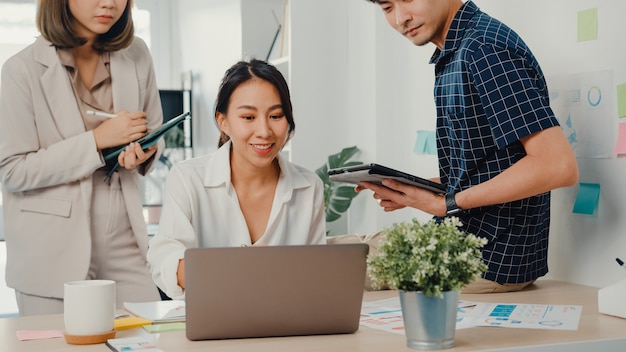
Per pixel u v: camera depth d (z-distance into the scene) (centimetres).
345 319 147
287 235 199
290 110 187
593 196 222
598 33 218
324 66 337
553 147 186
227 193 194
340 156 323
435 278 133
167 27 486
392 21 214
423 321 133
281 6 389
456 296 134
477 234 208
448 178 221
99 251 243
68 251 237
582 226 227
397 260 133
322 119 337
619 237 215
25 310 241
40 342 144
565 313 169
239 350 135
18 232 240
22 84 233
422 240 133
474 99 199
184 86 468
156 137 238
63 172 232
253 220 198
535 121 187
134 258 249
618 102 213
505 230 206
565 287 219
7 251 245
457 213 201
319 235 205
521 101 189
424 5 205
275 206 196
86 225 238
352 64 334
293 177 200
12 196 242
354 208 335
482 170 204
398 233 134
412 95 303
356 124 332
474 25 202
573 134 228
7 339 148
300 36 334
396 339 143
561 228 235
